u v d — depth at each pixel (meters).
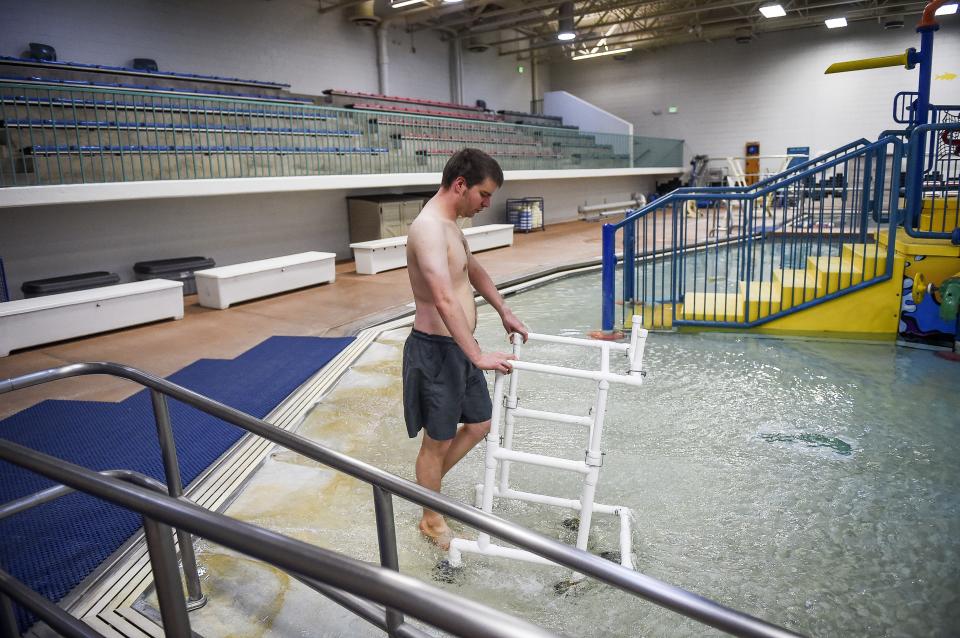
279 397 4.21
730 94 20.62
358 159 11.99
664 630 2.02
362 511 2.75
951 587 2.20
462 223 14.16
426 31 17.62
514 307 7.38
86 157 8.11
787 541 2.50
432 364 2.28
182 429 3.62
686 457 3.26
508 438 2.45
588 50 21.22
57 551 2.30
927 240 5.35
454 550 2.30
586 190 19.73
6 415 3.99
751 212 5.56
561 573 2.31
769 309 5.65
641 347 2.21
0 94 6.49
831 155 6.86
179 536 1.99
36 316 5.70
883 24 18.00
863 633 2.00
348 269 10.31
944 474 3.00
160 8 11.20
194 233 9.38
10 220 7.41
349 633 1.97
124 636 1.90
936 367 4.61
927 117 5.62
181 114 9.32
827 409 3.86
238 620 2.03
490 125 15.34
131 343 5.91
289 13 13.59
